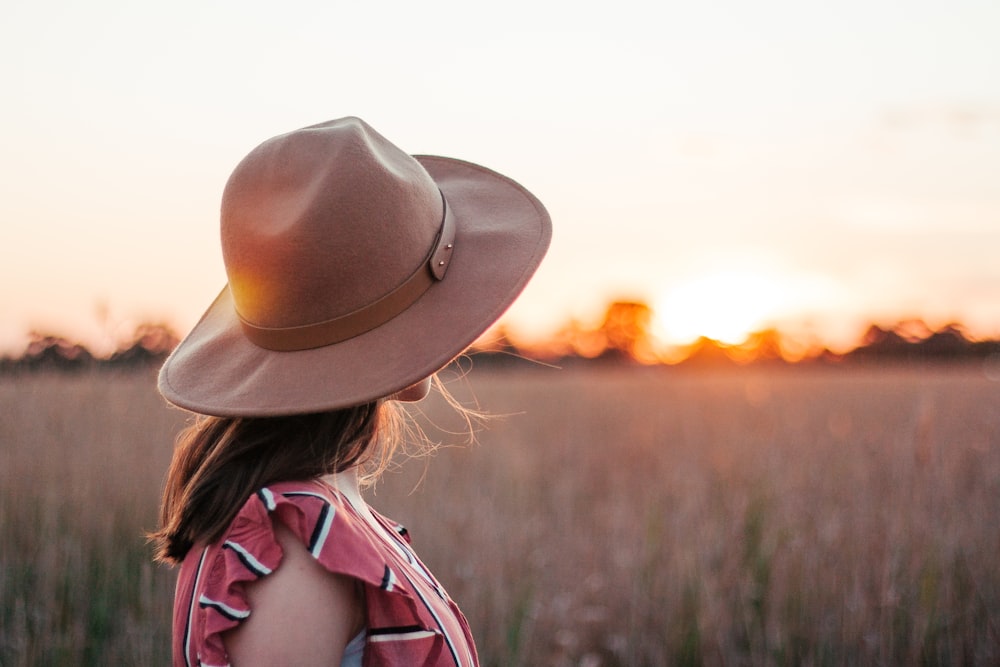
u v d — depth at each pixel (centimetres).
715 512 586
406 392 136
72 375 772
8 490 506
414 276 123
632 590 470
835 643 419
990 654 403
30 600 413
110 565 443
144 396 732
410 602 113
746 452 824
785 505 585
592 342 4616
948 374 2353
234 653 106
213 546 114
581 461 911
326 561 108
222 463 120
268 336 121
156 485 550
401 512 575
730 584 466
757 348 4109
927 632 410
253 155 126
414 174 129
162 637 398
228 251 124
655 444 984
